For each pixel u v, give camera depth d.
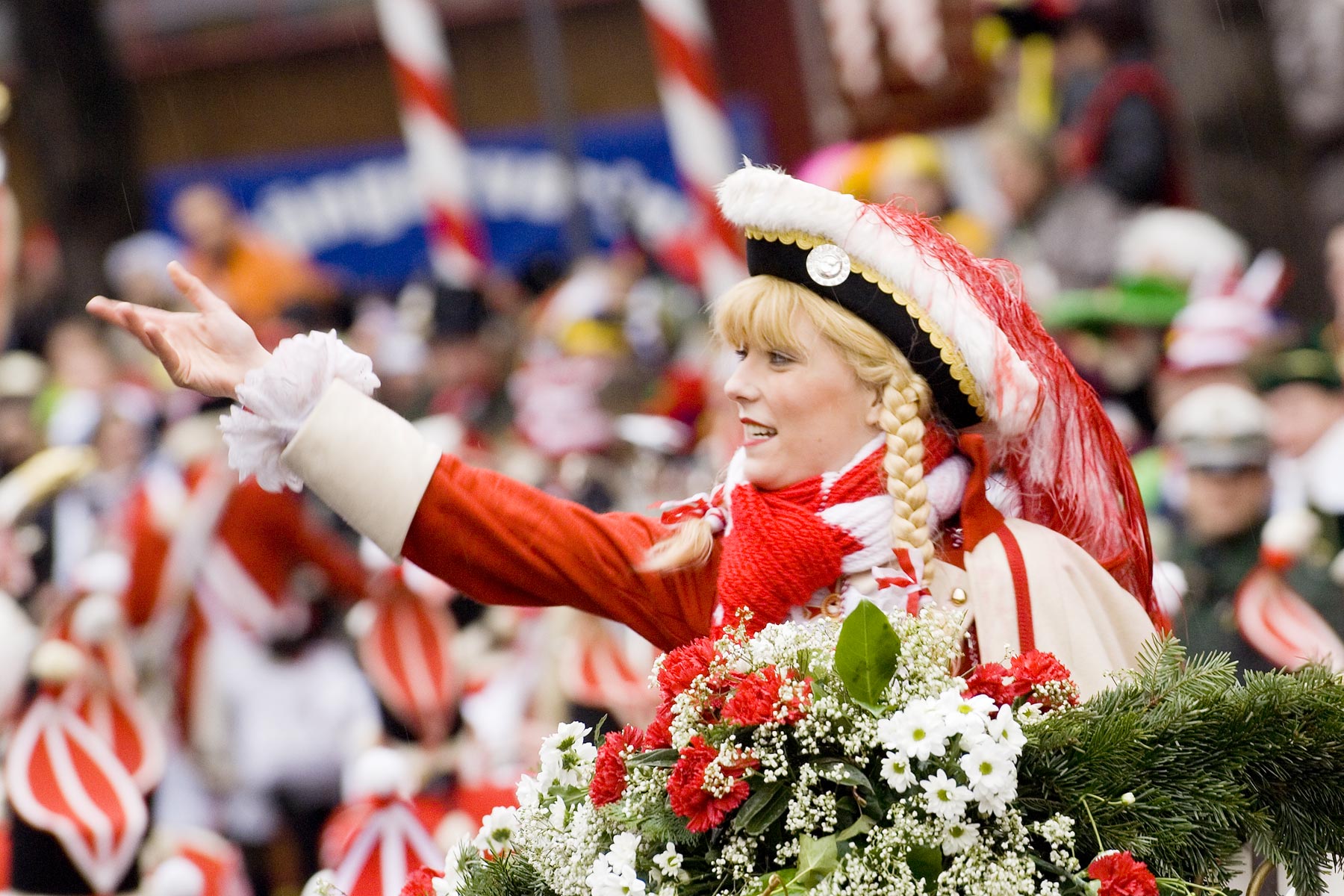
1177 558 13.89
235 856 16.27
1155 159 21.48
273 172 35.97
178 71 36.53
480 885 6.60
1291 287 22.05
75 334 25.45
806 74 30.03
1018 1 23.11
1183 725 6.25
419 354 22.22
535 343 23.11
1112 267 20.53
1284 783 6.35
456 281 22.34
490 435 20.97
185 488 17.34
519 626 16.11
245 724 17.05
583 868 6.34
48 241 34.25
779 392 7.09
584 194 32.78
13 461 23.23
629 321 23.78
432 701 15.77
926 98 24.11
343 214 35.69
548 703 15.59
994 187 22.53
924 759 5.98
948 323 7.01
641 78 34.50
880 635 6.10
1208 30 22.72
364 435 7.14
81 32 33.81
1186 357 16.16
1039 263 21.12
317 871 17.00
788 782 6.11
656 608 7.36
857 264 7.05
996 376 7.01
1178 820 6.12
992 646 6.84
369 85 35.94
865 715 6.11
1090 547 7.43
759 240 7.17
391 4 28.77
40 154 34.00
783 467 7.11
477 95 35.59
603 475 18.12
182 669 17.11
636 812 6.33
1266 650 12.85
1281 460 15.69
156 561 17.11
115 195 34.12
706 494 7.78
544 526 7.28
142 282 28.47
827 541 6.93
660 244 28.97
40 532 20.41
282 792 17.02
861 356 7.04
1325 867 6.48
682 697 6.29
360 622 16.78
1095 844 6.10
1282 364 16.08
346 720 16.98
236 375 7.22
